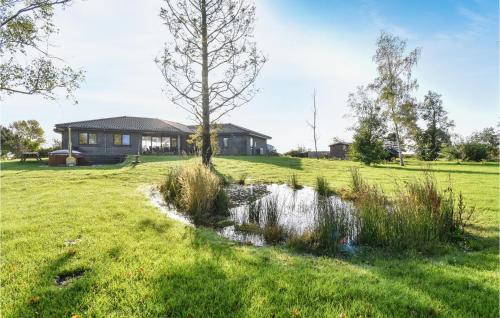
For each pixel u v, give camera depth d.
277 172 15.52
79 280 2.92
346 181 12.42
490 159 33.31
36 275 3.07
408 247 4.25
